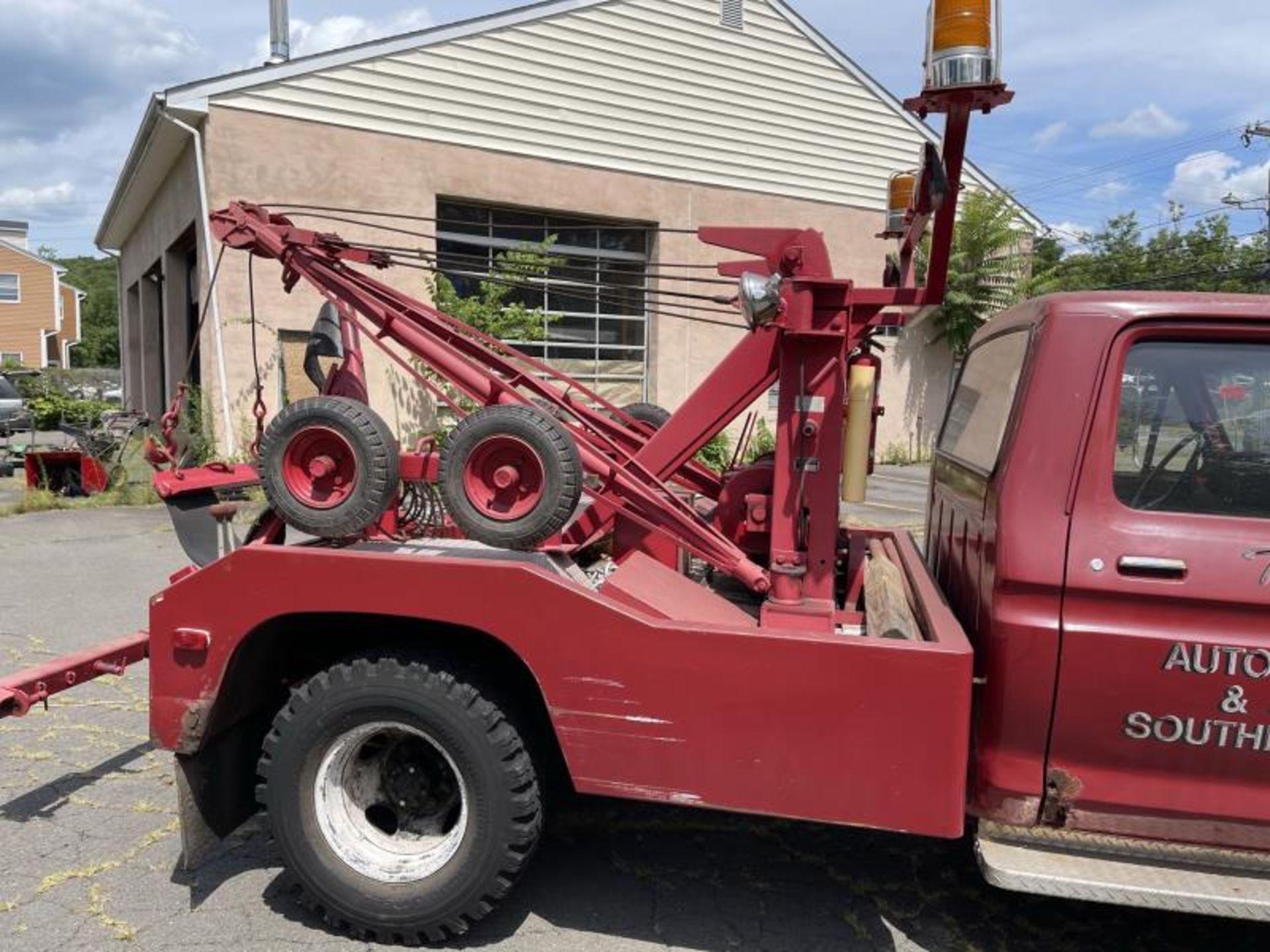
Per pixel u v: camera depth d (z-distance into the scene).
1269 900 2.51
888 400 17.11
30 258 44.88
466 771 2.91
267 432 3.22
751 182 14.68
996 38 2.71
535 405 3.68
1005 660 2.67
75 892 3.28
